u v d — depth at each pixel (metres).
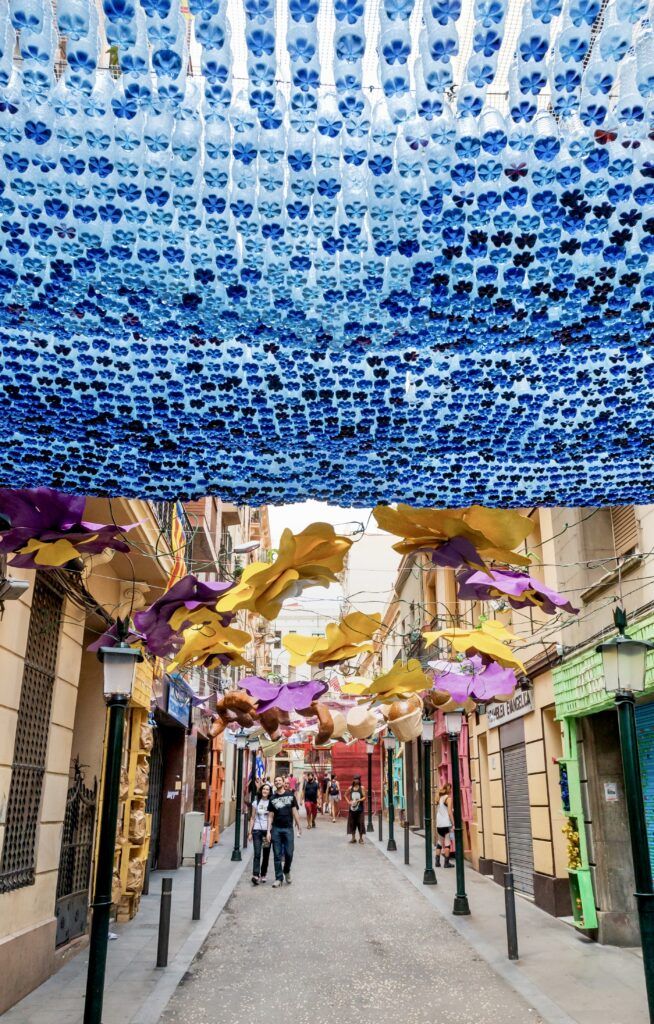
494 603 14.84
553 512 11.66
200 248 2.26
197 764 22.25
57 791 8.50
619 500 3.38
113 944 9.98
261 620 36.53
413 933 10.95
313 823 32.34
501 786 15.20
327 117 2.11
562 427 3.00
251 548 8.73
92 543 4.10
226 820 29.72
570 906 11.52
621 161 2.12
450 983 8.35
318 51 2.01
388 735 22.53
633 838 5.85
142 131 2.09
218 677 20.78
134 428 2.89
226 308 2.41
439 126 2.08
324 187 2.18
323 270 2.35
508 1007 7.48
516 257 2.29
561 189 2.16
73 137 2.04
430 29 1.96
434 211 2.20
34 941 7.68
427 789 15.62
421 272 2.32
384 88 2.06
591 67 2.03
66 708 8.81
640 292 2.38
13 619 6.94
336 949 10.04
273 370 2.76
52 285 2.35
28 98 2.02
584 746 10.50
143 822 12.45
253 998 7.87
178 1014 7.34
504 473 3.22
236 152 2.14
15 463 3.04
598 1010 7.23
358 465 3.15
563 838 11.78
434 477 3.24
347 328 2.50
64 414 2.81
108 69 2.07
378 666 37.84
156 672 13.51
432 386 2.84
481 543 3.96
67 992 7.64
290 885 15.45
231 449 3.05
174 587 4.94
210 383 2.78
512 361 2.77
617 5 1.97
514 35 2.16
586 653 9.88
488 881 15.57
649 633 8.08
